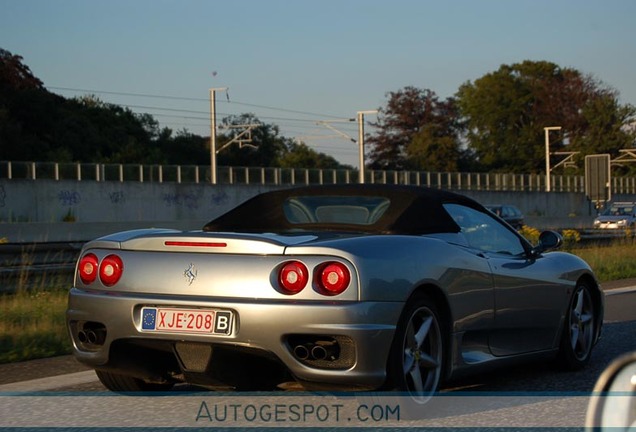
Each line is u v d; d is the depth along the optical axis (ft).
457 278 22.07
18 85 297.53
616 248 88.43
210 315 19.89
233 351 19.84
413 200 23.17
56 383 25.26
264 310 19.42
